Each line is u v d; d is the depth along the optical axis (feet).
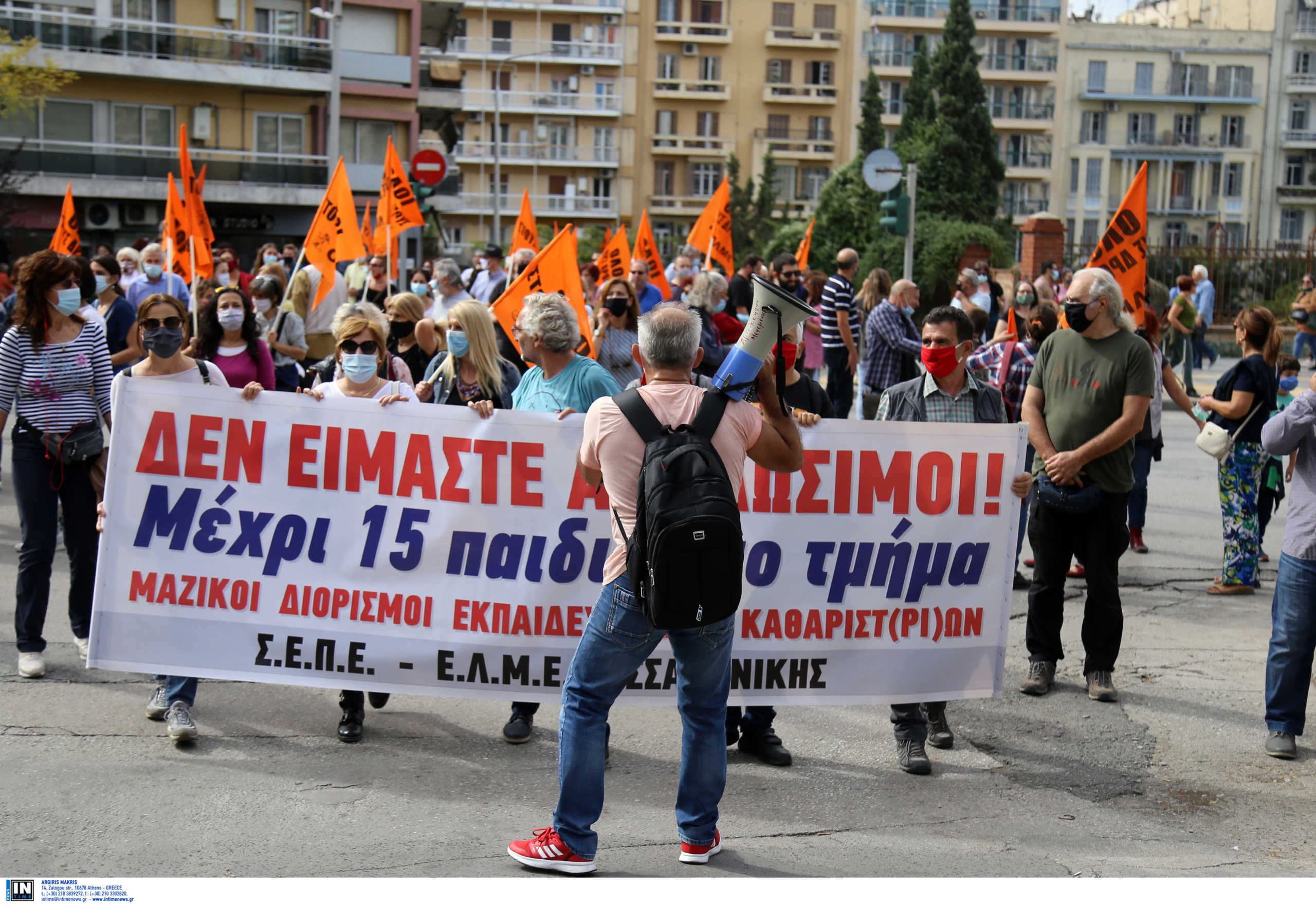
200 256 35.24
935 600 18.26
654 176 258.37
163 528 17.99
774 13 255.91
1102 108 250.98
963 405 19.15
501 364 20.43
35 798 15.38
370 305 18.98
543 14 248.93
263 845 14.21
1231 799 16.67
